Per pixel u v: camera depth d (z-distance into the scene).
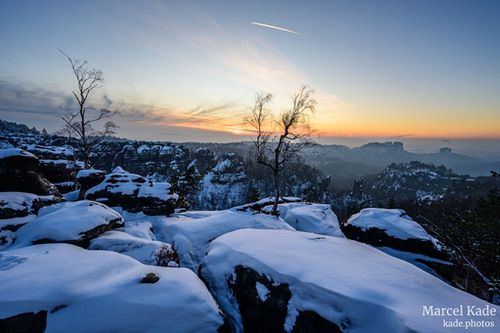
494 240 11.57
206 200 99.12
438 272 17.73
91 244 10.80
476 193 87.00
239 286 8.45
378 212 22.77
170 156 113.06
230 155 117.81
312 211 25.62
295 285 7.05
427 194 168.12
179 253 15.02
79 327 5.36
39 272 6.51
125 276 7.04
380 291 6.16
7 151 14.43
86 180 20.72
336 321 5.92
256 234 10.99
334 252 8.66
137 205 19.94
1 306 5.25
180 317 6.04
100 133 25.61
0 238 10.50
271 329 7.09
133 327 5.60
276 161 21.50
